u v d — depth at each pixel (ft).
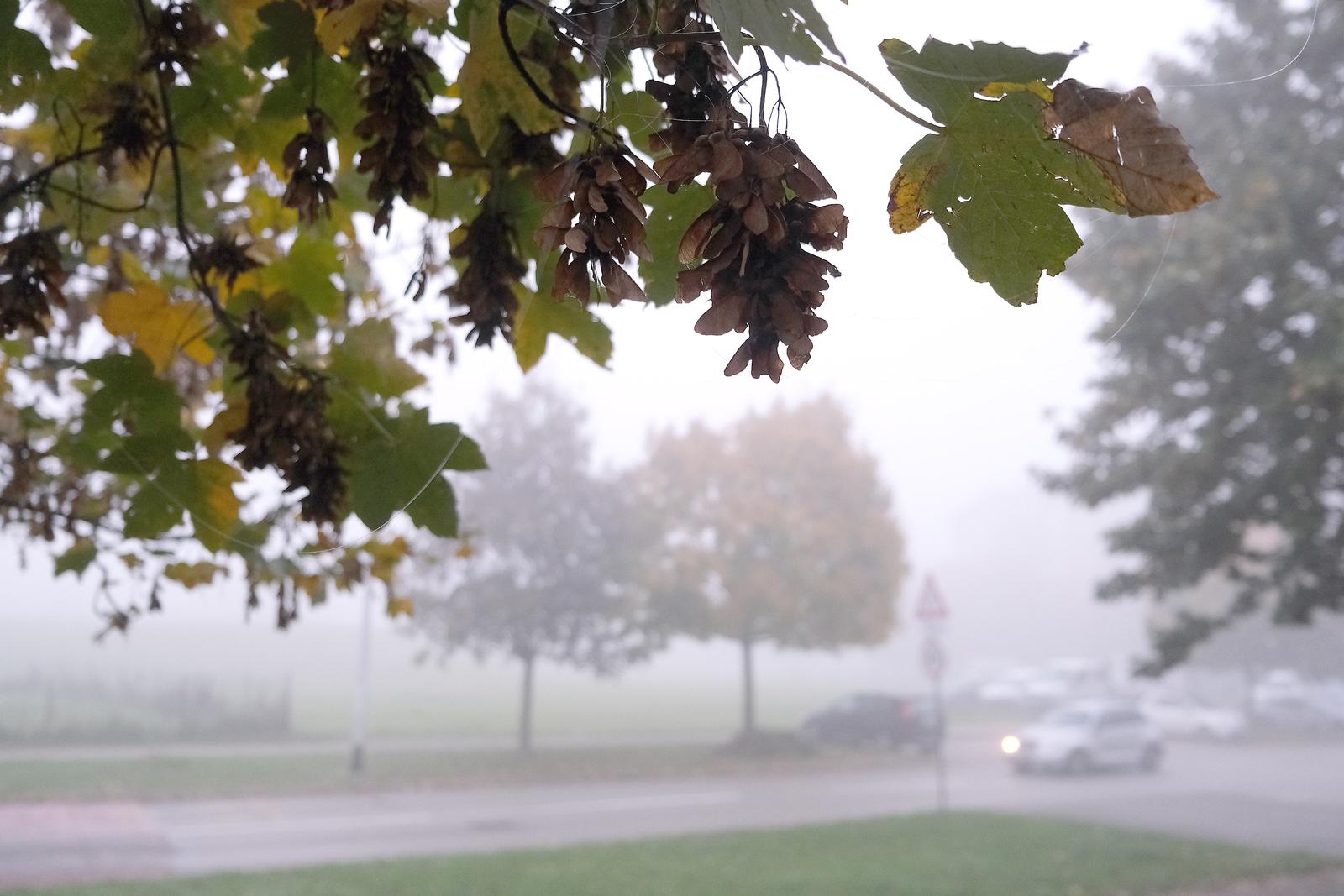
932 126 3.96
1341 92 26.55
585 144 5.86
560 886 30.14
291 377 6.67
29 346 9.91
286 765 62.85
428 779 60.18
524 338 6.55
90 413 6.81
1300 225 27.04
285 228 9.09
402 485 6.43
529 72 5.69
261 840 40.60
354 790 55.83
